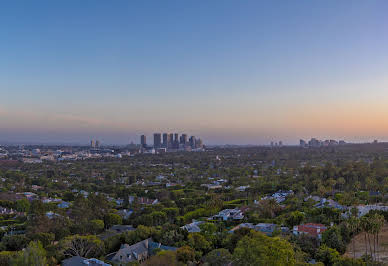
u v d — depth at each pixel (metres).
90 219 154.62
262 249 75.31
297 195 197.25
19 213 179.12
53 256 102.38
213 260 93.00
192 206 181.88
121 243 121.75
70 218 161.75
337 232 111.88
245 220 155.00
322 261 96.06
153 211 169.50
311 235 118.12
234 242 112.88
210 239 116.81
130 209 191.25
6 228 143.25
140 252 110.06
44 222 131.00
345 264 86.38
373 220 108.81
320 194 194.25
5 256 92.56
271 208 164.38
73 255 107.19
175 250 108.81
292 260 75.62
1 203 193.00
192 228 136.12
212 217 163.75
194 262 97.12
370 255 96.31
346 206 162.00
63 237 122.94
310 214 150.75
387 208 151.00
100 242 113.00
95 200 166.12
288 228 130.75
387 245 111.62
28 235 124.50
